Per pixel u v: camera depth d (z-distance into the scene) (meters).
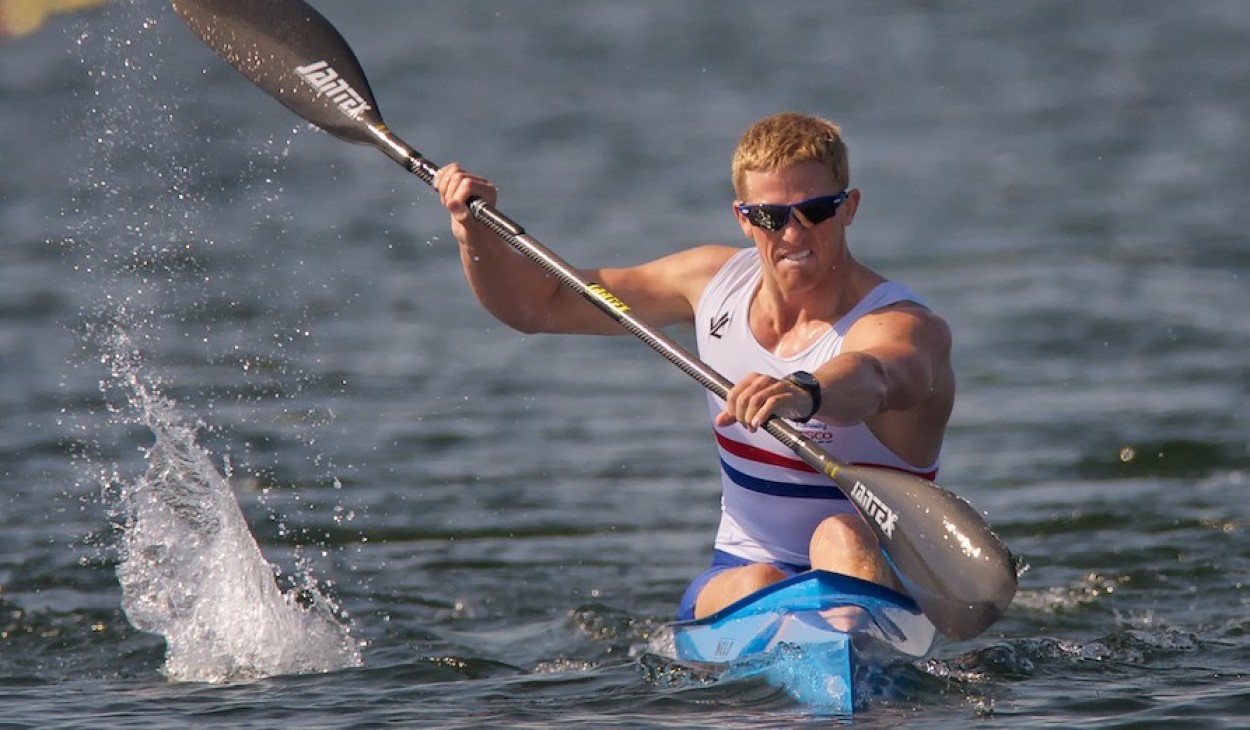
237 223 58.31
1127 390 35.84
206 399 36.16
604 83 97.06
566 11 133.50
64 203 60.38
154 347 40.78
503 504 28.66
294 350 41.06
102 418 34.12
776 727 14.81
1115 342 40.38
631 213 60.16
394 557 25.27
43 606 21.83
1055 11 127.19
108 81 71.69
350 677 17.95
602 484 30.16
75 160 69.31
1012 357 39.47
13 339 41.25
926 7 131.00
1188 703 15.74
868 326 16.59
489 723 15.42
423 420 34.94
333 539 26.39
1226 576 22.88
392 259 52.69
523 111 87.19
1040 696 16.09
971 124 80.81
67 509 27.69
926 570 15.80
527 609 22.17
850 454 17.16
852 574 16.98
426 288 48.69
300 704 16.59
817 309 17.06
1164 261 49.62
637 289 18.69
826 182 16.50
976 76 97.12
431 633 20.72
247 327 43.41
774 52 109.06
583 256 52.56
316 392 37.16
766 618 16.77
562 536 26.61
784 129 16.50
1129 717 15.23
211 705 16.69
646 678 17.16
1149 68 97.25
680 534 26.70
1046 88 91.62
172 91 83.62
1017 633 20.20
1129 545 24.81
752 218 16.53
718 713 15.47
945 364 16.86
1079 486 28.81
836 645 15.70
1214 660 17.98
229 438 33.03
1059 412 34.25
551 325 19.16
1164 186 62.81
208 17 21.55
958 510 15.59
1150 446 31.12
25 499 28.28
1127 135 75.62
